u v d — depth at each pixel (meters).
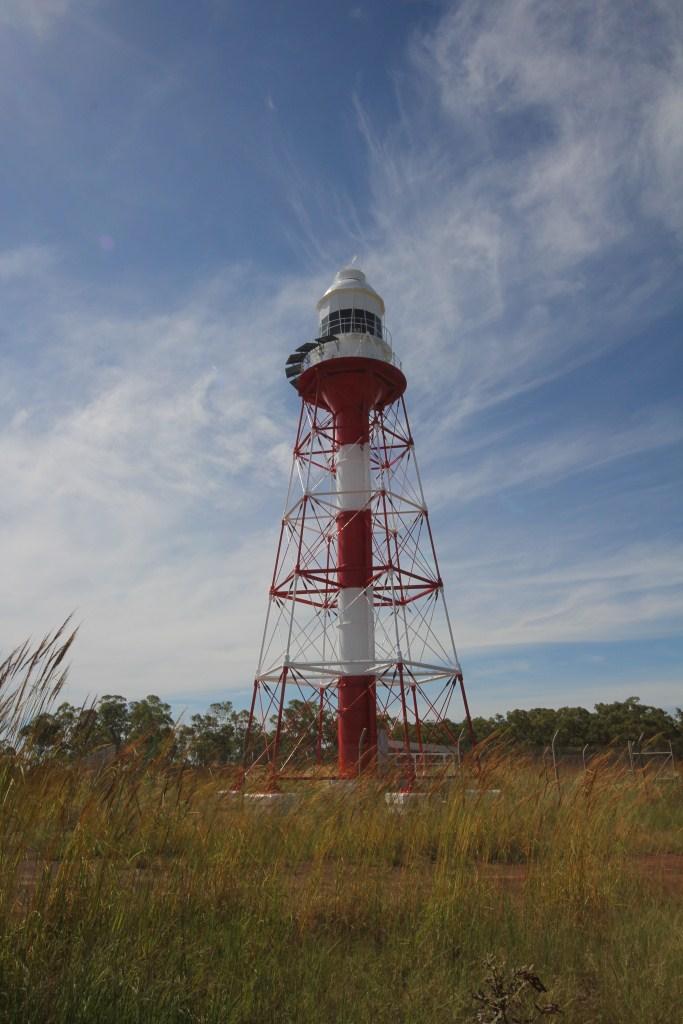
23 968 4.75
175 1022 4.76
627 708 52.38
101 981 4.84
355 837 9.62
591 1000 5.54
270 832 8.79
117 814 6.31
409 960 6.20
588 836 9.39
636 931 7.20
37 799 5.50
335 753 31.48
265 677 30.69
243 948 5.86
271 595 32.53
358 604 32.28
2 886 5.06
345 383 35.06
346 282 38.94
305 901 7.24
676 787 16.27
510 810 10.71
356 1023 5.10
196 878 6.61
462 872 8.01
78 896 5.51
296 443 35.59
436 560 33.03
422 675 32.47
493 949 6.58
